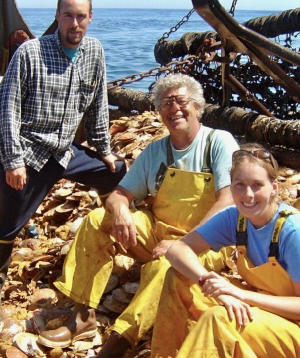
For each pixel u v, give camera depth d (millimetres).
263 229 2166
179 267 2248
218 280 2117
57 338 2689
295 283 2121
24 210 2932
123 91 5535
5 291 3186
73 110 2908
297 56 4035
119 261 3092
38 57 2793
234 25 4008
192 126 2652
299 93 4305
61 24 2773
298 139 4012
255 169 2111
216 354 2020
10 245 2957
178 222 2676
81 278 2684
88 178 3146
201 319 2061
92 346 2711
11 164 2795
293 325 2100
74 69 2861
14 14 4461
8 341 2787
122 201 2715
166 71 5379
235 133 4484
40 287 3197
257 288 2266
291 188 3662
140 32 45094
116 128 4902
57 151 2928
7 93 2787
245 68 5777
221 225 2289
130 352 2646
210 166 2652
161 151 2729
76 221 3639
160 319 2291
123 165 3189
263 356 2082
